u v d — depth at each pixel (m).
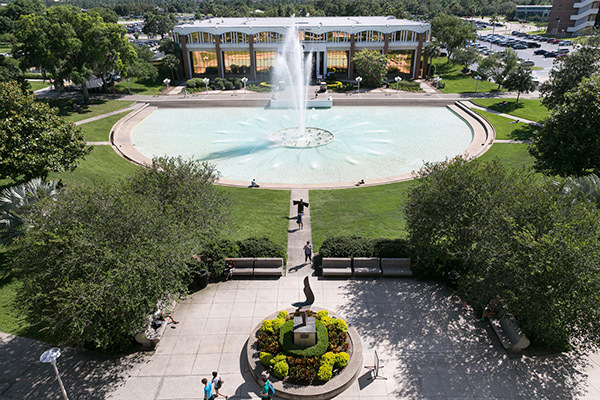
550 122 30.80
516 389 15.91
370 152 45.66
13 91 28.33
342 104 66.38
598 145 27.58
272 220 29.41
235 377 16.50
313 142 48.25
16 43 123.19
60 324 14.85
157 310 17.86
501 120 54.81
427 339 18.48
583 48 48.62
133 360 17.45
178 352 17.83
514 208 17.73
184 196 21.66
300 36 80.19
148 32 148.00
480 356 17.53
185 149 47.12
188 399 15.62
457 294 21.17
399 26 79.12
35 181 23.91
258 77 84.50
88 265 15.47
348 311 20.28
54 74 60.34
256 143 48.81
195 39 80.44
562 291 15.22
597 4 127.06
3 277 22.81
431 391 15.83
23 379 16.52
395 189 35.16
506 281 16.30
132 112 60.84
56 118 29.45
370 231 27.50
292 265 24.08
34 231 17.08
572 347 17.72
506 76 69.50
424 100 66.25
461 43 91.38
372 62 73.88
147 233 17.22
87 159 41.78
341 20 92.75
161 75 82.62
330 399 15.45
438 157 43.91
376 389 15.90
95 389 16.05
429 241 20.94
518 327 17.73
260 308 20.55
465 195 19.83
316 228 28.20
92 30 61.25
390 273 22.72
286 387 15.52
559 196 17.94
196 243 19.56
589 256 14.87
